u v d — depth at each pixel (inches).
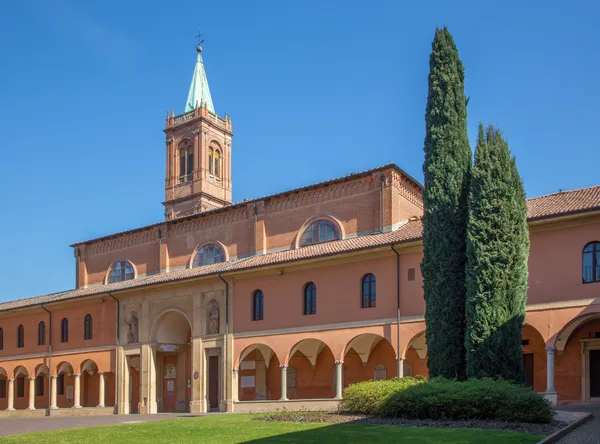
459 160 1053.8
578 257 1071.6
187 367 1758.1
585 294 1053.2
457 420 807.7
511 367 912.3
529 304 1102.4
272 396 1551.4
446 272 1006.4
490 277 935.0
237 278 1523.1
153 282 1668.3
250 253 1700.3
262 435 755.4
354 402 946.1
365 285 1317.7
